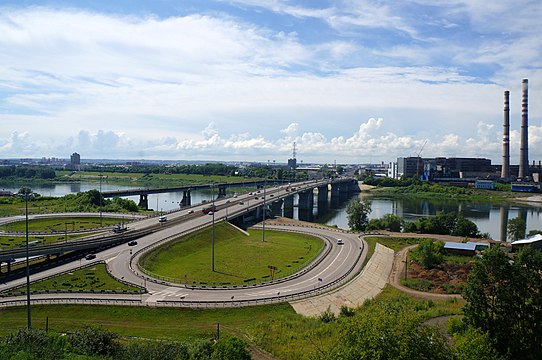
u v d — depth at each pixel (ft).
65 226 648.38
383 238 604.49
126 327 287.28
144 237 547.49
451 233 647.97
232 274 428.15
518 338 231.50
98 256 463.01
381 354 155.33
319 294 361.30
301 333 273.95
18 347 203.10
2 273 403.34
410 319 167.63
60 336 224.33
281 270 446.19
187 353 213.25
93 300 326.24
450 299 370.32
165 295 345.92
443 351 166.50
